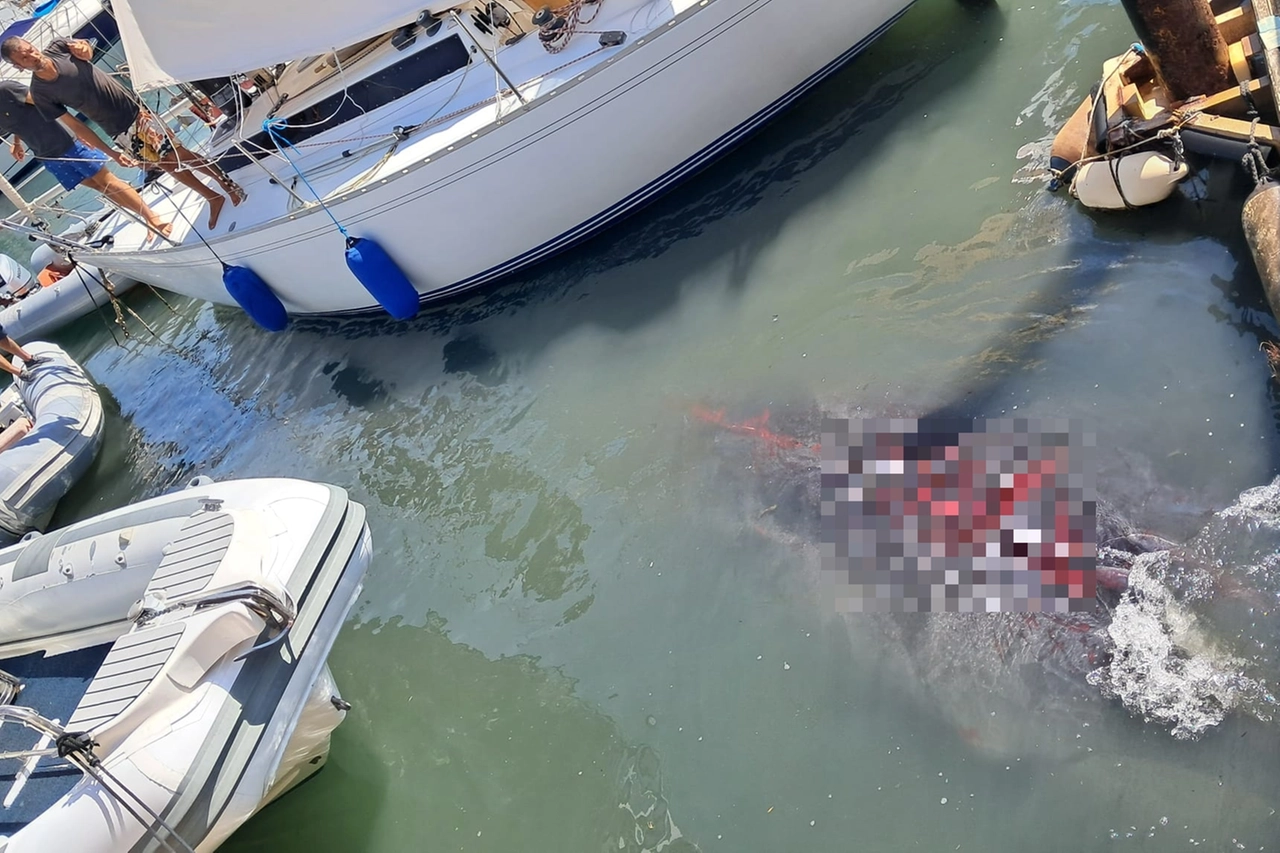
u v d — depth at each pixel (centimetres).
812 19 589
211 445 744
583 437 555
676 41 563
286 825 436
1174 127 446
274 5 510
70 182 684
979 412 431
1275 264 386
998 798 328
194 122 862
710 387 532
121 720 349
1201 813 299
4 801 421
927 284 507
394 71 623
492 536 534
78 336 1048
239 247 677
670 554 467
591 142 594
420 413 639
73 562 472
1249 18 470
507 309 665
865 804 346
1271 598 332
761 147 643
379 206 610
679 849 365
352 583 428
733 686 404
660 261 624
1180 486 370
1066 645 348
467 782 425
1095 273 461
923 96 606
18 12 936
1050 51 583
